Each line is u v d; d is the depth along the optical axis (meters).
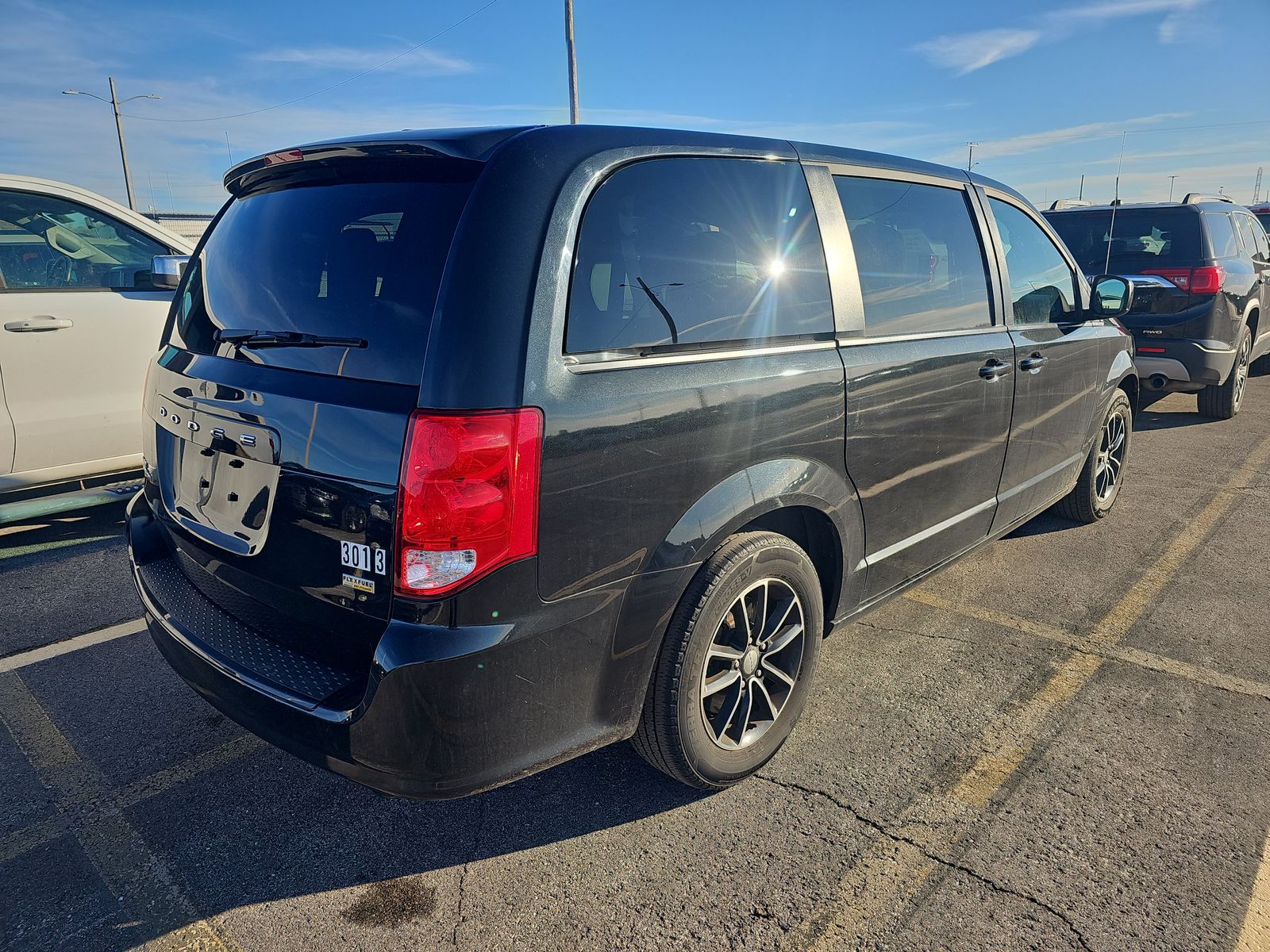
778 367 2.42
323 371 2.02
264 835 2.45
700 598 2.27
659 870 2.27
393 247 2.03
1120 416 4.88
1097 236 7.25
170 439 2.56
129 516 2.89
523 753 2.02
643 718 2.35
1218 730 2.87
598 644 2.08
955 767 2.69
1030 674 3.25
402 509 1.82
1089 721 2.93
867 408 2.70
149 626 2.49
